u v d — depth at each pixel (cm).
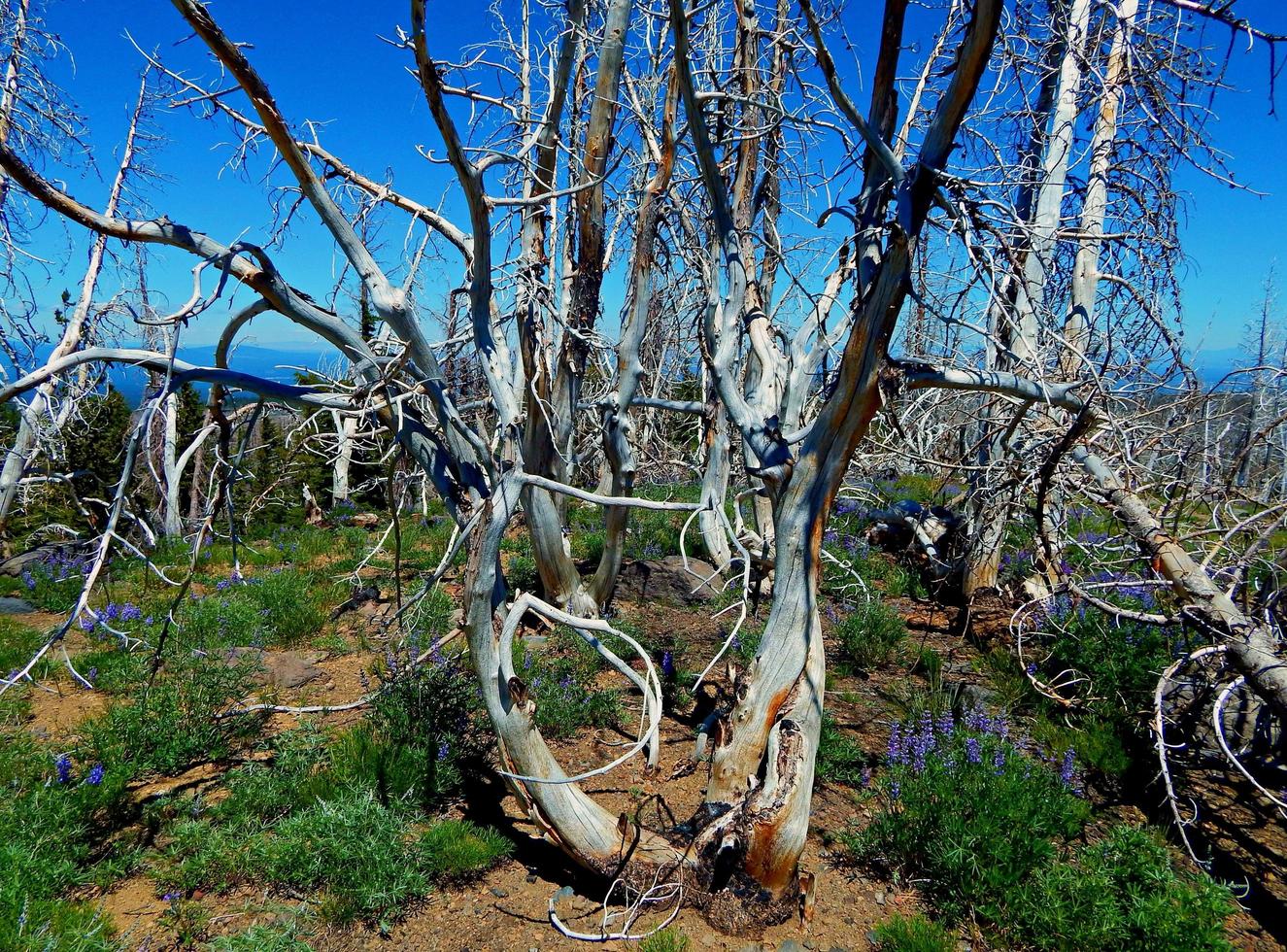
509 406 378
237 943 330
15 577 1006
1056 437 469
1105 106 598
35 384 334
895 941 355
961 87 290
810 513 352
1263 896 421
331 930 358
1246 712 546
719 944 355
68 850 392
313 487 1441
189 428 1252
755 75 620
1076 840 446
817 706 367
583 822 367
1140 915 333
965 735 483
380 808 397
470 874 396
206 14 282
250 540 1225
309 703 595
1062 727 561
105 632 730
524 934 359
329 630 764
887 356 323
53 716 587
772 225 708
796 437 377
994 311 391
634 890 366
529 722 359
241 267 357
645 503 378
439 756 456
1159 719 440
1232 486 461
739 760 371
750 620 728
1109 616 611
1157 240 429
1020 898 363
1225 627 428
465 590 356
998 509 691
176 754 475
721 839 359
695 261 685
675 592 822
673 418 1111
